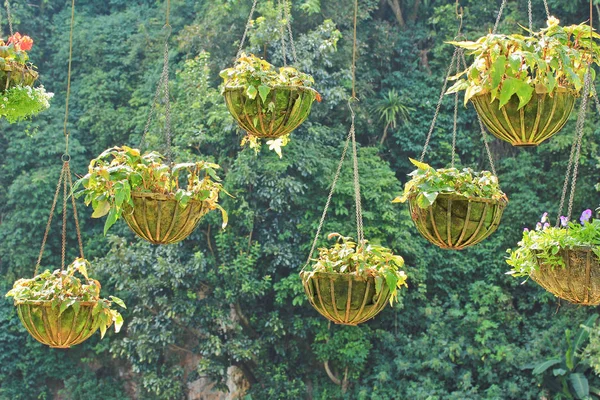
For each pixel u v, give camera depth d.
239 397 14.91
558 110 4.42
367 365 14.96
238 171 14.34
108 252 14.95
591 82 4.70
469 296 15.43
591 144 15.63
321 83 15.33
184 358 15.52
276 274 15.01
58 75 18.58
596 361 12.66
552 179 16.00
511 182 16.17
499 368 14.25
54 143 17.12
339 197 15.09
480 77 4.46
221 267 14.09
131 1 19.62
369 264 5.01
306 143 15.18
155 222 4.69
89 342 15.89
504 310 15.07
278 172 14.50
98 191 4.74
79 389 15.65
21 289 5.07
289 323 14.76
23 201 16.39
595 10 17.16
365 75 17.00
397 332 15.19
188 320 14.02
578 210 15.70
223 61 15.87
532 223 15.70
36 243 16.30
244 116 4.91
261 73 4.88
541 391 13.88
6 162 17.06
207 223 14.68
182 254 14.38
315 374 15.07
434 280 15.70
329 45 15.03
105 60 18.25
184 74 15.27
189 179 4.89
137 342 14.01
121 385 15.95
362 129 16.73
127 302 15.35
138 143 16.41
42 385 16.03
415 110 16.91
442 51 17.53
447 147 16.75
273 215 14.77
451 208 4.69
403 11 18.66
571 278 4.46
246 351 13.84
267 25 15.06
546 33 4.51
